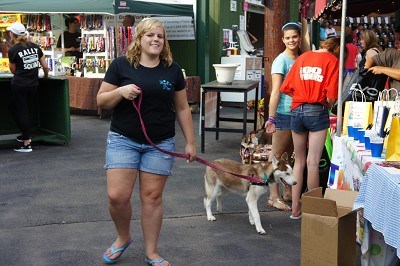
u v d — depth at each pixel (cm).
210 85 798
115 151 375
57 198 584
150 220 391
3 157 784
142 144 376
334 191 414
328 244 354
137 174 405
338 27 1190
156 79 369
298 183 516
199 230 491
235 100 1322
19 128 821
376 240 370
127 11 1066
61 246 448
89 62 1156
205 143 890
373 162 381
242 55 1369
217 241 464
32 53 805
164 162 381
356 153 436
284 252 441
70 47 1245
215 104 891
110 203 386
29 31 1255
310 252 362
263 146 701
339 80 488
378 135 432
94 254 431
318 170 510
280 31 755
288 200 579
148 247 398
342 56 486
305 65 494
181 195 598
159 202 390
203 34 1323
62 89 856
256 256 432
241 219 524
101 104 372
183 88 390
